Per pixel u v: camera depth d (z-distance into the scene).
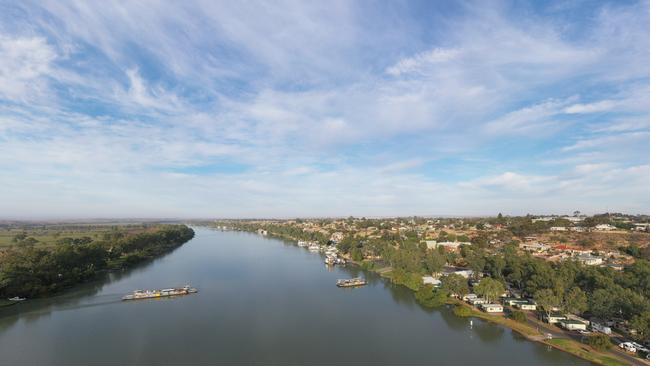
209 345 127.88
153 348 124.94
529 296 182.00
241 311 168.00
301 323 151.62
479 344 128.75
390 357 118.38
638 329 116.44
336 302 184.75
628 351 116.88
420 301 182.50
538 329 139.62
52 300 188.00
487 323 150.75
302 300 188.38
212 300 187.88
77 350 123.12
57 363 113.44
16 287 185.75
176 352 121.81
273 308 173.25
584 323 139.12
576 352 117.81
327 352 122.38
